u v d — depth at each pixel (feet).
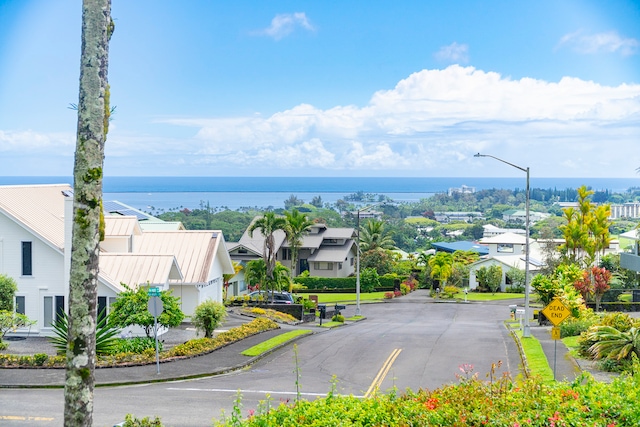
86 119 37.47
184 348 96.68
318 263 297.33
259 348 103.30
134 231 147.54
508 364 92.22
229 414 63.00
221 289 162.09
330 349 106.63
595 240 246.68
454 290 263.29
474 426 47.14
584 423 46.75
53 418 60.80
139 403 67.87
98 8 37.76
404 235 597.93
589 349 88.02
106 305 119.75
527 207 116.37
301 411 49.83
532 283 151.02
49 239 121.70
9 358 85.51
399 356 99.09
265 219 199.00
